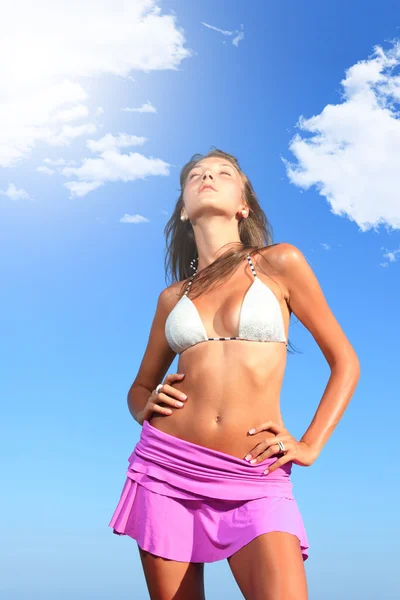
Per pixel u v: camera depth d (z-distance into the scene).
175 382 2.54
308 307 2.58
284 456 2.32
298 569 2.16
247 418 2.38
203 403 2.42
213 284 2.59
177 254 3.20
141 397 2.91
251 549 2.21
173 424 2.48
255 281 2.52
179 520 2.39
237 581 2.27
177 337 2.53
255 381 2.40
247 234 3.05
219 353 2.45
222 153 3.08
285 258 2.57
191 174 2.87
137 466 2.53
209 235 2.78
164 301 2.82
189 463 2.38
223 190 2.75
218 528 2.33
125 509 2.52
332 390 2.52
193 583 2.39
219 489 2.32
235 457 2.34
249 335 2.42
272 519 2.23
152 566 2.40
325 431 2.45
